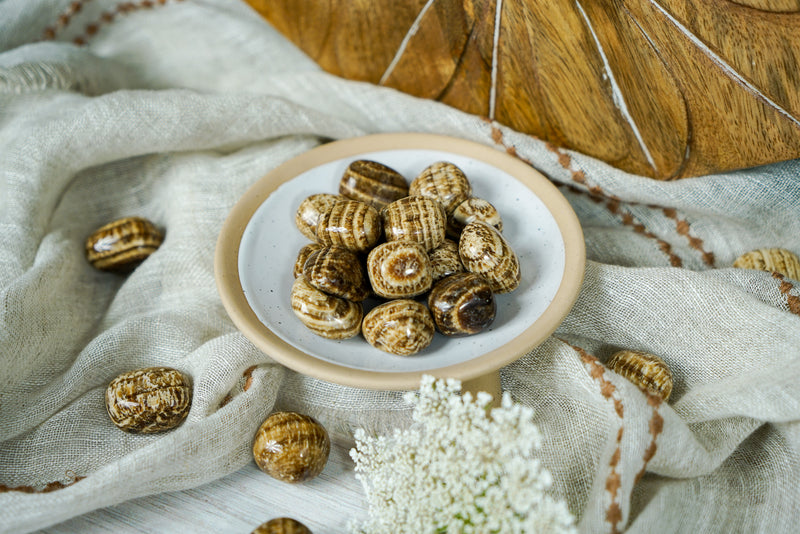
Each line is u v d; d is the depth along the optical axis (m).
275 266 0.38
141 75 0.49
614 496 0.32
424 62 0.43
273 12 0.44
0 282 0.40
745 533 0.33
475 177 0.40
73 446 0.36
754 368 0.36
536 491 0.30
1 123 0.43
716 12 0.35
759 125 0.37
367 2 0.42
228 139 0.44
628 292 0.38
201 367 0.37
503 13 0.39
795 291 0.38
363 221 0.36
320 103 0.45
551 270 0.37
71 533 0.35
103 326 0.40
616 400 0.34
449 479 0.31
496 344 0.35
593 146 0.41
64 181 0.43
